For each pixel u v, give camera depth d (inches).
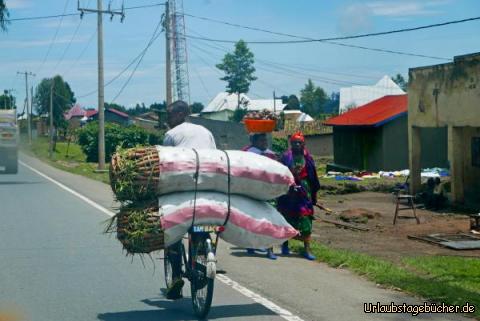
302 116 3302.2
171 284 278.1
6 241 455.2
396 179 1018.1
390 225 591.5
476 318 259.1
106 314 270.7
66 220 567.5
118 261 383.6
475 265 383.9
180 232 255.8
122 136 1870.1
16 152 1250.6
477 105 686.5
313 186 392.8
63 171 1421.0
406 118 1160.8
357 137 1229.7
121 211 259.3
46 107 3846.0
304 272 349.1
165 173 251.9
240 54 3592.5
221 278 333.7
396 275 330.0
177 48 1205.1
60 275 346.0
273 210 275.6
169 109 297.6
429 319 258.4
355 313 266.5
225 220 260.8
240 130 1035.3
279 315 264.2
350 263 363.9
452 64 729.6
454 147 740.7
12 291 310.7
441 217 658.8
